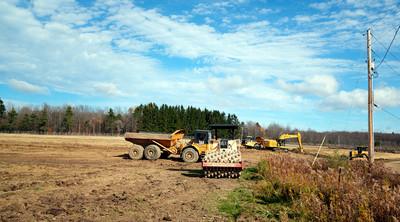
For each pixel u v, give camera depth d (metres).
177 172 16.70
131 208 8.79
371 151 18.53
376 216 7.18
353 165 16.39
